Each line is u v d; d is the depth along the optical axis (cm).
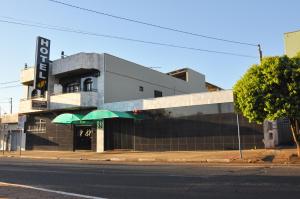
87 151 3053
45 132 3459
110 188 962
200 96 2514
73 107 3073
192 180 1084
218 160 1786
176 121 2611
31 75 3541
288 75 1584
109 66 3156
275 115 1587
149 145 2727
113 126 2964
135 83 3450
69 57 3206
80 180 1142
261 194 822
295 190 862
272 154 1875
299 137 1697
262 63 1653
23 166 1703
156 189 930
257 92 1634
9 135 3891
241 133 2311
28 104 3494
